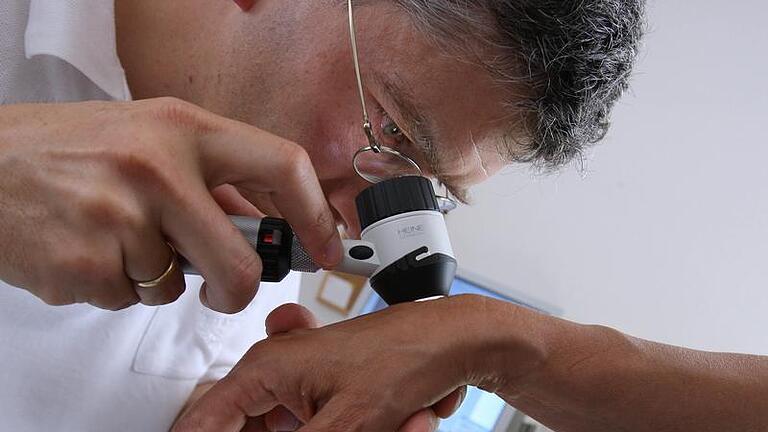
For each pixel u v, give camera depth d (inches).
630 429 20.5
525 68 19.2
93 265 15.5
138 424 24.9
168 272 16.4
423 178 18.6
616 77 20.8
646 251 44.8
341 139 20.5
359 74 19.7
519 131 20.3
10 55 21.0
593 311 45.6
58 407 23.1
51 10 20.8
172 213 15.6
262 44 20.6
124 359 24.1
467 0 18.9
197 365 25.9
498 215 48.3
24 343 22.2
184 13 21.6
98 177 15.3
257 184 16.5
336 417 16.9
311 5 20.1
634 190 45.2
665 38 44.8
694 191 44.0
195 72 21.7
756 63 43.4
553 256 46.9
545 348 19.3
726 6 44.1
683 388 20.3
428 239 18.1
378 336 17.6
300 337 18.1
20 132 15.6
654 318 44.1
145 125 15.6
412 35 19.2
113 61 21.6
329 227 17.1
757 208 42.6
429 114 19.6
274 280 18.0
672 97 44.6
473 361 18.2
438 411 18.5
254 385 17.8
